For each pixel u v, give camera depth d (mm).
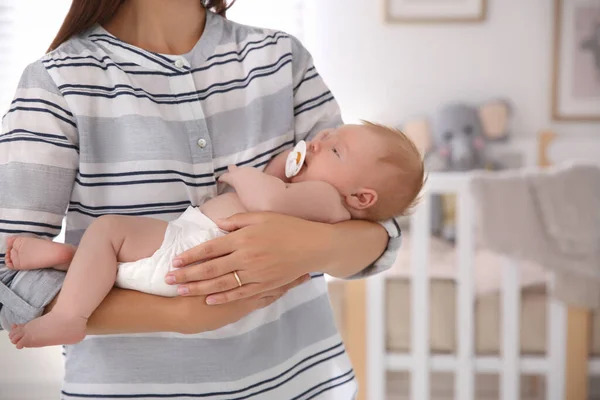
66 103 971
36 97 954
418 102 3600
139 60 1029
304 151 1059
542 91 3545
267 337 1053
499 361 2463
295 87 1169
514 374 2457
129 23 1079
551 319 2451
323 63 3604
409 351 2504
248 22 3465
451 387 2848
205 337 998
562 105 3535
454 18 3523
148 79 1026
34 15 3111
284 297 1096
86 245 912
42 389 3010
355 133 1124
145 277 910
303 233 948
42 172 936
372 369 2490
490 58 3547
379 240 1064
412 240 2424
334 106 1215
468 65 3559
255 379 1038
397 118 3613
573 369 2459
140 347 994
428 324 2457
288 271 922
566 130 3557
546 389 2639
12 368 2998
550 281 2439
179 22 1091
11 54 3111
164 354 995
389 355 2492
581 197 2396
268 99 1105
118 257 937
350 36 3580
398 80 3596
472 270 2420
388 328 2512
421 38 3561
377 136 1121
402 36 3562
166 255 925
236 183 1021
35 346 875
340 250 975
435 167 3404
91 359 995
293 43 1187
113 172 995
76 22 1038
